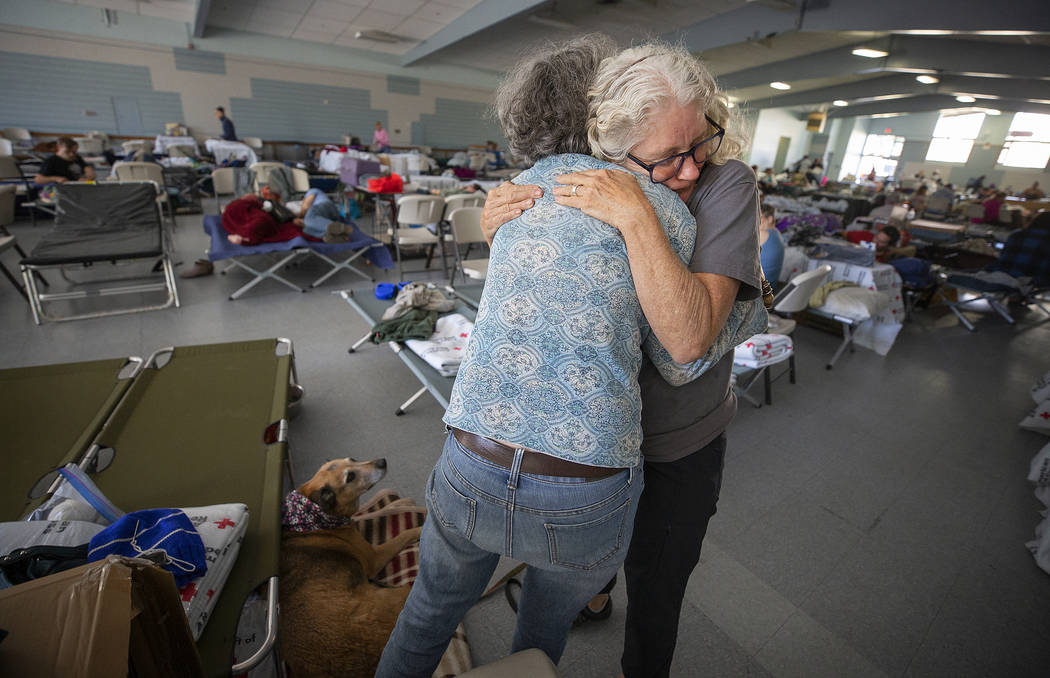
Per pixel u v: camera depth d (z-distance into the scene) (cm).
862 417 303
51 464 160
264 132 1351
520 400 70
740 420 290
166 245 515
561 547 75
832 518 215
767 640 158
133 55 1145
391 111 1516
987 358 417
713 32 839
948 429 297
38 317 352
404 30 1172
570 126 81
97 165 865
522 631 98
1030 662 157
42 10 1034
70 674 58
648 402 94
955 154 2034
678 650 153
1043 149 1833
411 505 195
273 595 117
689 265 75
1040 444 287
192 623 103
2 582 93
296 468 220
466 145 1691
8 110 1066
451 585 86
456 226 411
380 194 620
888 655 156
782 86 1172
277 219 471
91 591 62
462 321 273
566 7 895
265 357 232
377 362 321
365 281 493
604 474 74
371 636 129
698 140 76
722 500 221
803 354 392
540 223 72
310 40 1315
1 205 391
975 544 206
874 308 359
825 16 646
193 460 164
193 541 112
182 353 232
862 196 1067
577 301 68
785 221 526
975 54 773
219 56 1234
